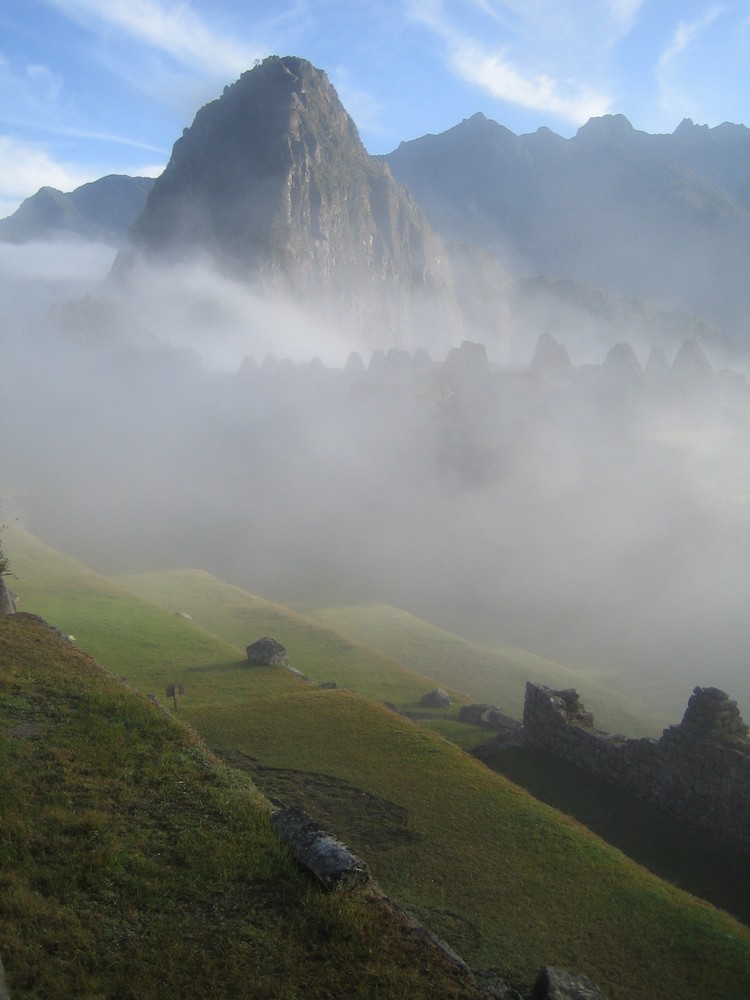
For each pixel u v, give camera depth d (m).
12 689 18.50
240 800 15.02
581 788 23.59
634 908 15.57
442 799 19.38
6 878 12.23
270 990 10.83
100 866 12.78
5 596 26.08
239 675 31.41
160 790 15.17
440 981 11.25
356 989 10.97
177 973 10.98
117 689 19.19
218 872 12.95
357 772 20.69
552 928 14.80
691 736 21.53
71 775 15.23
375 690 34.59
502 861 16.86
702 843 20.45
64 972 10.75
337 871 12.77
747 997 13.42
